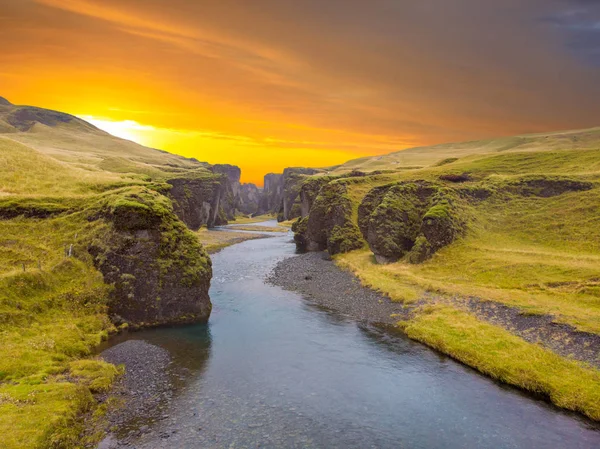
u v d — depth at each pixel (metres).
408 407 26.22
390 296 52.31
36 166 74.94
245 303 52.19
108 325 39.72
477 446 21.98
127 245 45.25
